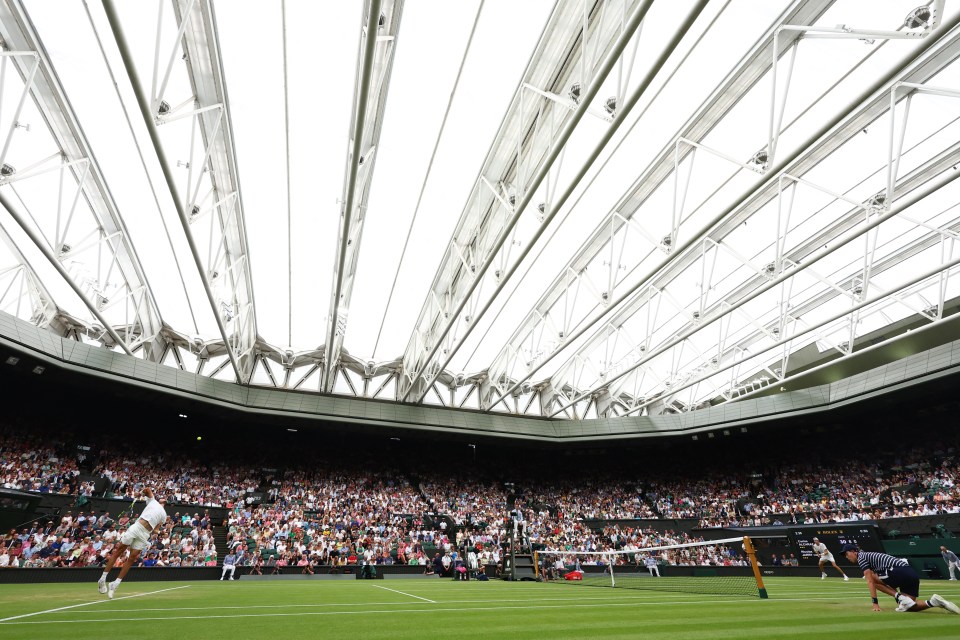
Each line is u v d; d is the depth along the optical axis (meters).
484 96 15.33
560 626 5.61
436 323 27.52
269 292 24.50
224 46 13.13
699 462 41.03
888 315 28.28
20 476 24.12
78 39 12.62
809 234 21.38
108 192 17.44
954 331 26.88
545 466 43.31
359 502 33.25
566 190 13.72
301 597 10.51
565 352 32.91
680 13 13.37
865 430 35.09
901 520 26.02
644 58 14.57
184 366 29.62
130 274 22.14
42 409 28.42
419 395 32.12
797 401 31.80
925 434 32.47
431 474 39.59
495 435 34.81
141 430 32.25
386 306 25.97
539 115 15.84
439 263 22.70
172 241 20.31
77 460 27.55
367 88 10.75
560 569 25.17
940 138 16.52
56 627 4.96
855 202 16.39
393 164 17.36
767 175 13.07
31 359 22.12
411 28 13.24
